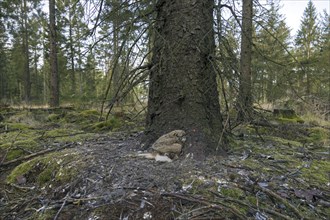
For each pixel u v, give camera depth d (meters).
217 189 1.91
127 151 2.80
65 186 2.26
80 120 6.26
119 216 1.72
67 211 1.88
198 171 2.16
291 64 3.52
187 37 2.71
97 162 2.47
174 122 2.65
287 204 1.82
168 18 2.82
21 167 2.85
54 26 9.27
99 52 3.48
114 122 5.32
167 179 2.04
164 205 1.73
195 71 2.69
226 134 3.06
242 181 2.07
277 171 2.39
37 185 2.52
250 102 3.07
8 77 25.05
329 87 9.67
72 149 3.05
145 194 1.86
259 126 4.90
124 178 2.11
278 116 6.43
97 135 4.17
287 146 3.60
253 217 1.65
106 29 3.31
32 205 2.12
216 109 2.84
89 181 2.18
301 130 5.16
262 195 1.91
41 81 28.62
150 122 2.89
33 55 25.27
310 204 1.89
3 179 2.83
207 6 2.85
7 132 4.78
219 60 2.83
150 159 2.47
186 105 2.65
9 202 2.24
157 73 2.83
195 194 1.83
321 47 14.80
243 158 2.63
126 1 3.06
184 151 2.48
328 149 3.76
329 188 2.17
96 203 1.87
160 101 2.80
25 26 18.97
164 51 2.79
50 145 3.59
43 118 6.66
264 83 3.61
